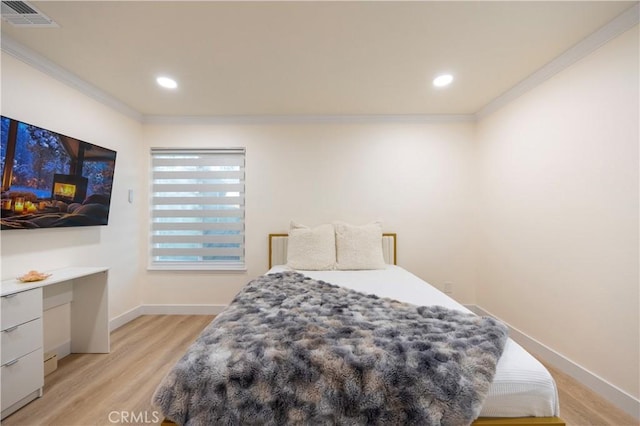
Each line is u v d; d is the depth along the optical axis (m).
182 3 1.48
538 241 2.27
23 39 1.79
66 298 2.24
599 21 1.64
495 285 2.83
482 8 1.53
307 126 3.21
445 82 2.39
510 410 0.99
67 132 2.24
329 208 3.21
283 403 0.95
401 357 1.02
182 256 3.29
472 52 1.95
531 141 2.33
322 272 2.68
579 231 1.90
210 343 1.13
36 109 2.00
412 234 3.20
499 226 2.76
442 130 3.19
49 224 2.05
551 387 1.01
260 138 3.22
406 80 2.35
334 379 0.97
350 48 1.90
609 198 1.70
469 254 3.19
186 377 0.99
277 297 1.73
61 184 2.13
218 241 3.26
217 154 3.26
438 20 1.62
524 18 1.61
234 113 3.11
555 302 2.10
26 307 1.64
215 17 1.59
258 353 1.05
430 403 0.93
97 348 2.28
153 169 3.26
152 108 2.97
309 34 1.75
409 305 1.58
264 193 3.22
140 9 1.52
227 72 2.21
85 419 1.55
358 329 1.23
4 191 1.75
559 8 1.53
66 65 2.11
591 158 1.81
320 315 1.42
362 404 0.94
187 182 3.27
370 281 2.31
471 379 0.96
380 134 3.21
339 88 2.50
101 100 2.58
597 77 1.77
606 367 1.72
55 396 1.73
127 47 1.88
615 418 1.55
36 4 1.48
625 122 1.61
